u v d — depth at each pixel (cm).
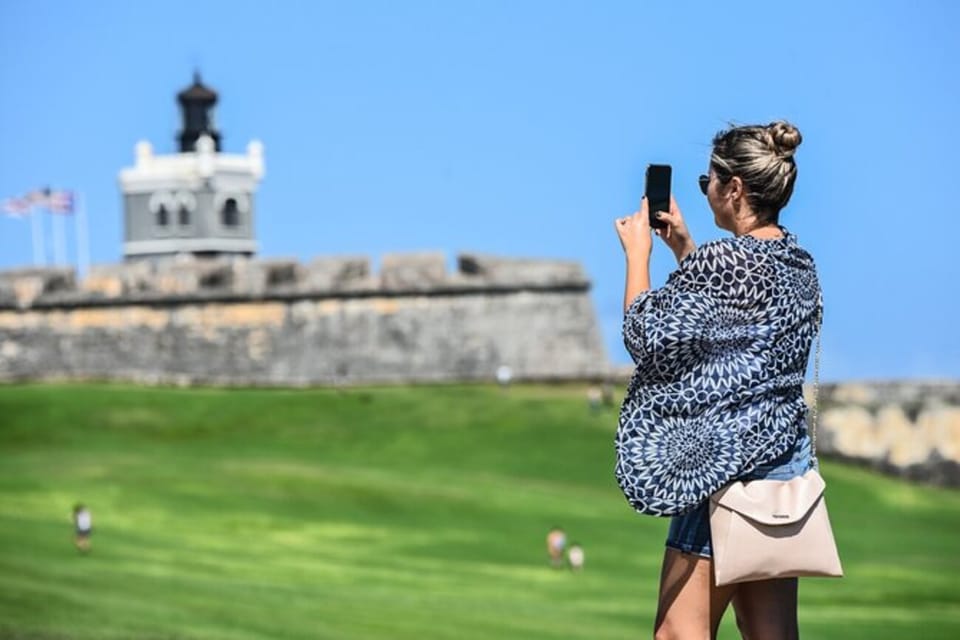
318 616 4712
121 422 11938
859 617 5462
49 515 7725
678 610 862
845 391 11831
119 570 5759
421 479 9975
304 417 12281
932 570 7338
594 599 5862
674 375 838
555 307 14300
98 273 14425
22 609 4203
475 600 5628
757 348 838
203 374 14262
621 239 919
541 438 11556
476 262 14512
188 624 4234
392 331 14300
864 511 10312
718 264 848
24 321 14375
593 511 8969
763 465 841
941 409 11669
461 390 13525
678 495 830
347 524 8200
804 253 874
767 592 872
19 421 11750
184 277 14350
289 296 14312
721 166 891
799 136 885
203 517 8062
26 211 14362
